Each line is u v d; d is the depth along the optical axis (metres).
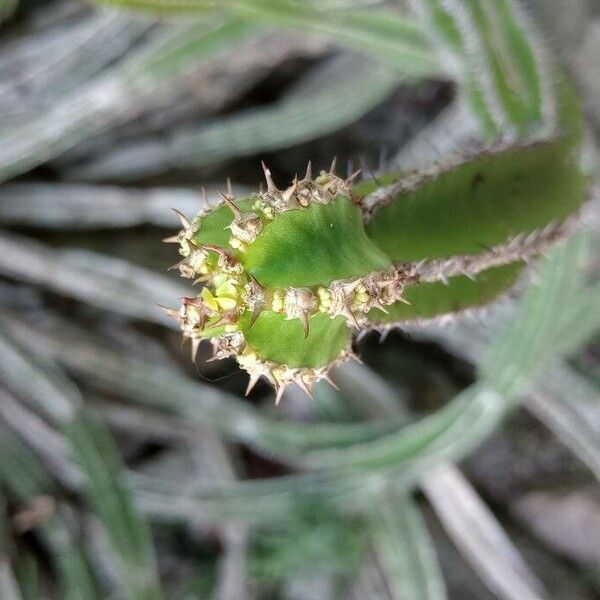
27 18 0.45
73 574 0.46
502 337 0.36
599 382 0.44
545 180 0.23
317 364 0.16
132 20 0.43
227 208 0.16
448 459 0.40
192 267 0.15
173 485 0.46
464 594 0.49
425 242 0.19
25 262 0.47
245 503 0.44
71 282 0.46
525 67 0.29
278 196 0.15
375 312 0.18
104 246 0.50
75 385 0.48
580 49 0.37
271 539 0.47
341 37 0.37
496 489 0.52
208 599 0.51
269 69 0.48
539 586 0.43
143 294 0.46
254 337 0.15
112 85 0.41
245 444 0.54
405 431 0.40
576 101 0.29
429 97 0.52
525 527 0.50
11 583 0.45
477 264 0.21
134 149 0.50
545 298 0.33
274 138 0.46
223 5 0.35
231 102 0.51
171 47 0.40
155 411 0.50
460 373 0.54
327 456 0.43
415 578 0.42
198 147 0.48
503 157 0.22
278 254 0.15
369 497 0.43
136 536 0.42
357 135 0.53
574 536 0.48
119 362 0.47
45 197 0.49
